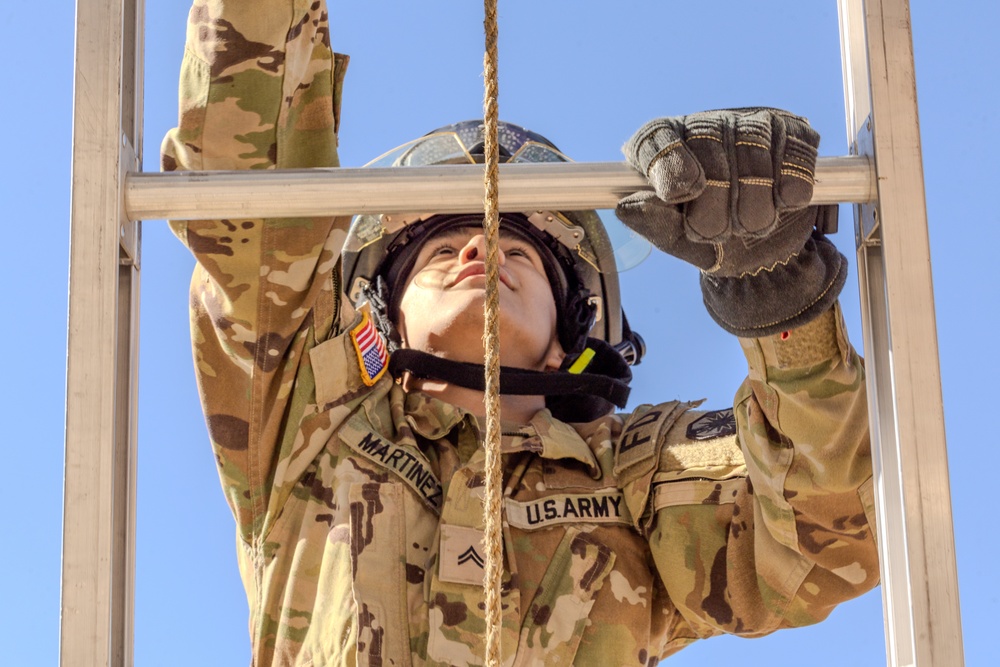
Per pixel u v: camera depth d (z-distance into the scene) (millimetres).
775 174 3578
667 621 4836
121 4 3533
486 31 3326
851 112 3811
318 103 4469
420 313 5422
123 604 3434
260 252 4535
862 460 4273
